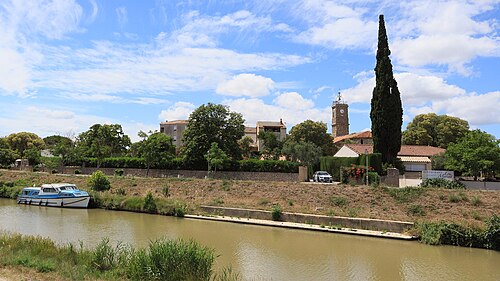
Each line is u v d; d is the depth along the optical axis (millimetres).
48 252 14617
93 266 12984
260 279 16266
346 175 38438
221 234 25828
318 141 75938
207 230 27250
